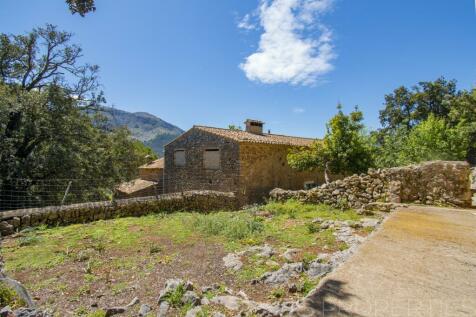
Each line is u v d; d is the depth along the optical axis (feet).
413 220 19.36
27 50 55.62
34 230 24.91
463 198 26.50
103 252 19.17
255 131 73.31
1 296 11.14
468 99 74.54
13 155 48.83
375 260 12.00
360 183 32.22
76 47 60.13
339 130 50.67
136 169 70.33
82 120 59.36
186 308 10.94
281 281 13.38
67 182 53.88
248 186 58.18
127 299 12.55
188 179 67.56
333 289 9.44
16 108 48.01
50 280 14.75
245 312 10.05
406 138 68.85
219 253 18.25
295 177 67.15
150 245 20.49
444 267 11.34
